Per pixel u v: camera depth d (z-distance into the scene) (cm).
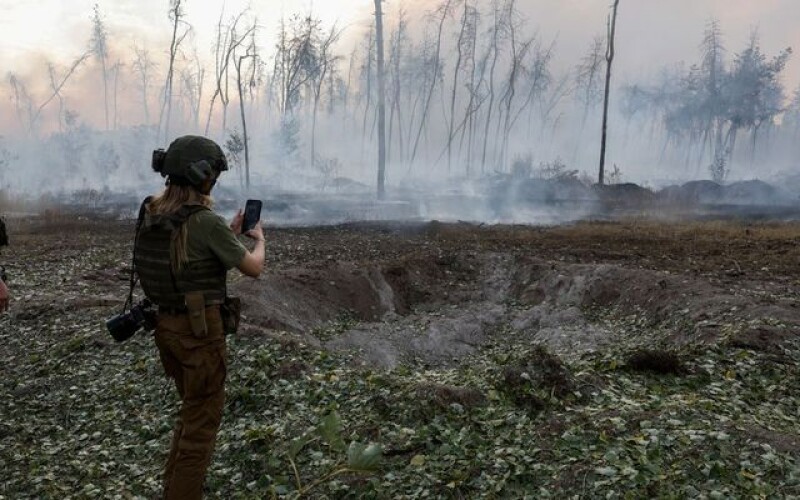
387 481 435
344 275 1293
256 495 439
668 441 450
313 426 520
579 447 454
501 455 453
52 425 602
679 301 1007
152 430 567
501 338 1153
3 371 748
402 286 1361
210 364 347
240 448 504
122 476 493
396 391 561
